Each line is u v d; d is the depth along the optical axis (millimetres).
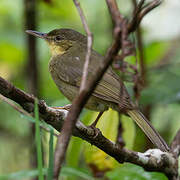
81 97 4621
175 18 13961
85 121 9945
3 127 12953
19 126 12992
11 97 6387
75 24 14086
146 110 11641
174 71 11211
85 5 13992
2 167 12648
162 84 10469
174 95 10148
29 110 6672
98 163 9234
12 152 12852
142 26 13812
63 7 13906
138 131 10891
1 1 13930
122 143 5043
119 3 13398
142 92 10219
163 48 13758
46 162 10055
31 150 11375
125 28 4523
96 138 7668
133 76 5066
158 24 14000
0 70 13500
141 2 4617
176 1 14328
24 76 13359
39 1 13328
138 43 11102
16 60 13797
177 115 12672
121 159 7840
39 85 11570
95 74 4625
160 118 12734
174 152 8469
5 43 13562
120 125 5090
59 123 7121
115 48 4574
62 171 8328
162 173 8227
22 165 12758
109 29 13258
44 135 8906
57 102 11164
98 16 13867
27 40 11805
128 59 10781
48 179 4973
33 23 12250
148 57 13547
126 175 8125
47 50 14086
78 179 10336
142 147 10844
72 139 9219
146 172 8234
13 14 13992
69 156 9312
